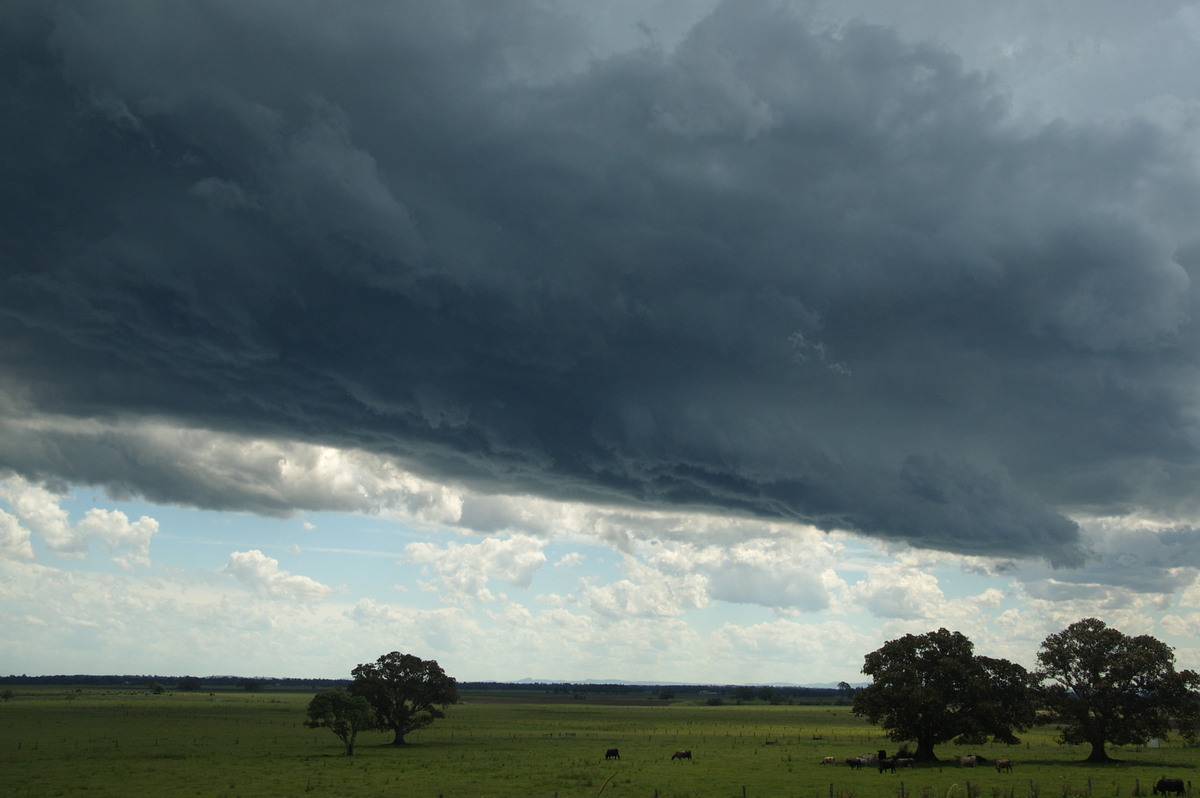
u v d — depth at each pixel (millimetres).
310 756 104562
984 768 90562
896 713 101562
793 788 71062
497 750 116312
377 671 130125
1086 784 72688
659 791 69562
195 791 71625
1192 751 121562
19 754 105875
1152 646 96438
